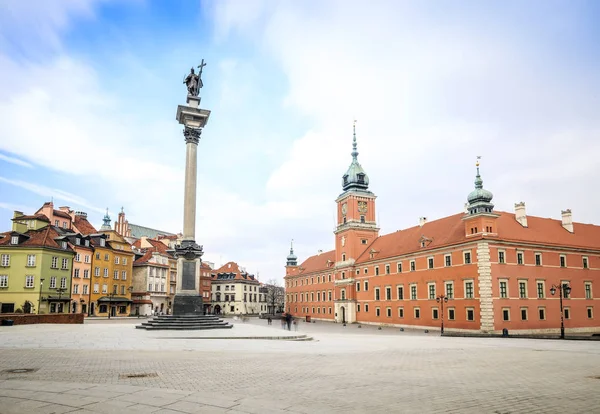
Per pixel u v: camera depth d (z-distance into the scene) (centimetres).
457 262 6556
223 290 15825
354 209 10288
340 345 2922
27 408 900
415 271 7556
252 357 1973
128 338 2916
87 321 6850
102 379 1319
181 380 1316
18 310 7038
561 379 1391
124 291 9750
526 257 6325
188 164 4388
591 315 6731
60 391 1073
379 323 8581
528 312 6153
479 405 1005
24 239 7400
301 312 13162
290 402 1015
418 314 7394
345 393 1135
